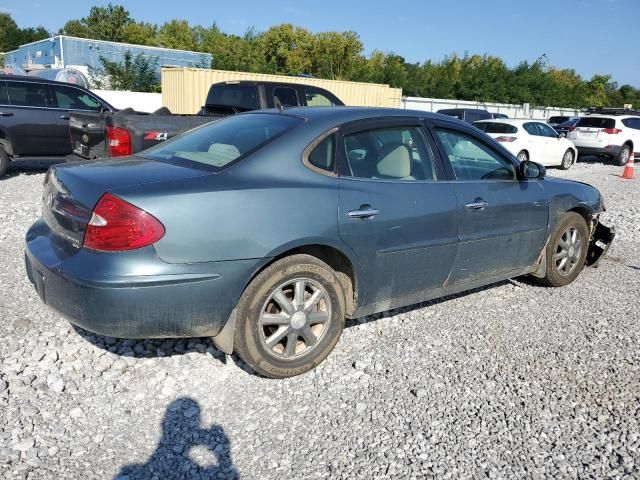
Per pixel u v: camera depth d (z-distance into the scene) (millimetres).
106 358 3678
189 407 3244
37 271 3332
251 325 3344
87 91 11695
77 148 8992
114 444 2902
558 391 3555
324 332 3658
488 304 4980
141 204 2988
